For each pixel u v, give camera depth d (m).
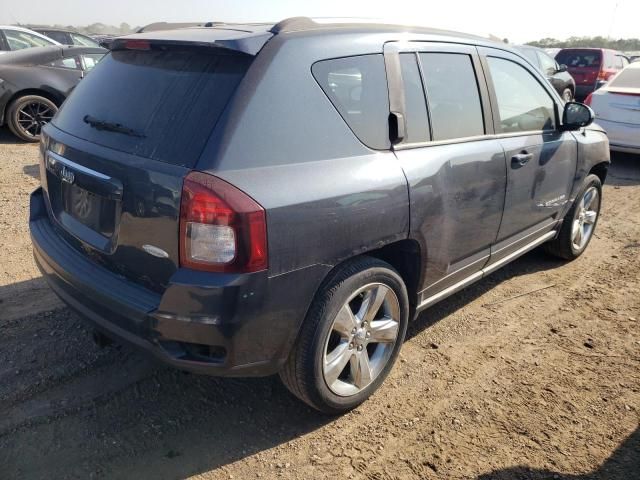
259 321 2.33
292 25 2.60
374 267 2.75
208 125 2.29
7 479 2.40
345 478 2.50
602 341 3.66
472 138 3.37
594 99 8.63
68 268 2.71
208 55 2.51
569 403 3.03
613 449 2.71
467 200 3.26
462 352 3.50
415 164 2.89
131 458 2.56
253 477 2.49
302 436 2.75
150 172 2.31
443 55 3.27
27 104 8.23
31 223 3.20
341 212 2.50
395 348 3.06
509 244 3.93
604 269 4.83
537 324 3.87
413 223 2.87
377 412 2.93
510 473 2.55
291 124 2.43
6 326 3.50
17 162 7.21
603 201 6.88
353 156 2.63
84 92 2.99
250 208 2.20
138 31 3.32
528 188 3.86
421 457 2.63
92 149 2.61
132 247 2.43
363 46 2.80
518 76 3.91
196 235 2.20
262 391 3.07
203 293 2.20
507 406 3.00
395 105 2.88
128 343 2.45
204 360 2.35
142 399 2.95
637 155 9.61
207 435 2.73
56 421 2.75
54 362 3.19
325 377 2.67
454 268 3.40
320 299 2.55
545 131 4.09
